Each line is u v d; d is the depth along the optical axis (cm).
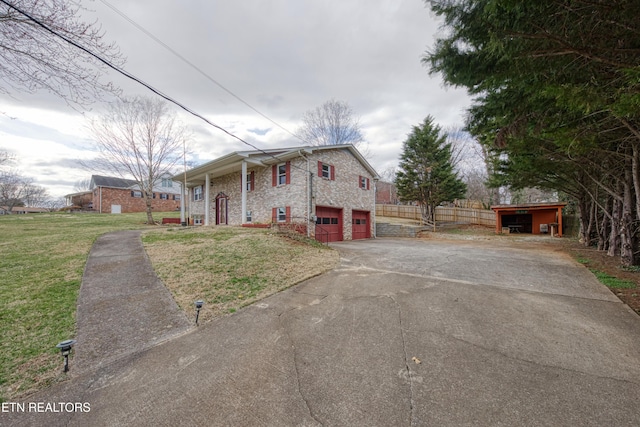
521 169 864
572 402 213
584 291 490
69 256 704
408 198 2162
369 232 1738
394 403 216
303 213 1245
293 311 416
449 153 2111
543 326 352
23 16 344
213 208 1791
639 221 695
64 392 237
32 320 366
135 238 965
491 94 514
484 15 304
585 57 311
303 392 232
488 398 219
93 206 3256
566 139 396
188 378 255
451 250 1035
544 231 1764
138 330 352
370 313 403
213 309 420
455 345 308
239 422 199
